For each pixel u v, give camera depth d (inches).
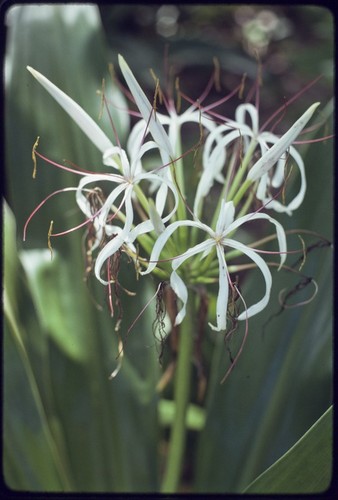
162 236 22.4
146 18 68.7
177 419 28.9
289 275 32.8
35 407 31.4
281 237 23.7
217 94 71.6
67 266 33.6
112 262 24.6
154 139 23.5
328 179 32.6
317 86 64.2
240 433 33.1
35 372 34.4
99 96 34.2
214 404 33.5
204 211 31.8
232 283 23.6
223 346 33.4
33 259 33.5
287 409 32.6
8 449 31.1
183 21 73.7
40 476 31.3
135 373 34.2
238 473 32.7
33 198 33.8
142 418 34.1
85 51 34.5
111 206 24.6
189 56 61.1
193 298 26.9
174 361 30.2
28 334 34.0
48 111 34.0
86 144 33.8
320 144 32.8
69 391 33.5
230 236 23.6
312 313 32.7
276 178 26.4
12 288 32.5
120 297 33.8
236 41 76.4
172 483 29.7
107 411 33.8
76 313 33.6
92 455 33.6
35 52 34.2
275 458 32.2
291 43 72.8
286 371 32.7
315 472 25.6
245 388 33.3
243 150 27.4
